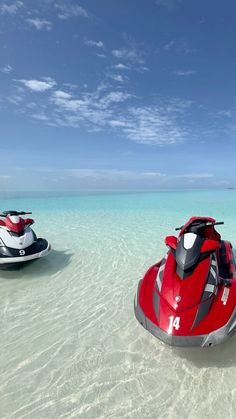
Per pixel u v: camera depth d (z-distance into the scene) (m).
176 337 2.55
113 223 10.93
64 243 7.55
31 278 5.02
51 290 4.55
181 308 2.72
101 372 2.74
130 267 5.63
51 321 3.64
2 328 3.48
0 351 3.04
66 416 2.27
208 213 14.16
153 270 3.65
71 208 16.83
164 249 6.93
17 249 4.88
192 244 3.15
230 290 3.00
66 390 2.53
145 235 8.59
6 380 2.64
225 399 2.40
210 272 3.09
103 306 4.04
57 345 3.15
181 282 2.93
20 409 2.33
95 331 3.42
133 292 4.49
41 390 2.53
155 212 14.80
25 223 5.51
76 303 4.12
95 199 25.70
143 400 2.41
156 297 2.99
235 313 2.75
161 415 2.27
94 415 2.28
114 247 7.13
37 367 2.81
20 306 4.04
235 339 3.18
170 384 2.58
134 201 23.28
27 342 3.21
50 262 5.92
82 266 5.68
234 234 8.48
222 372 2.71
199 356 2.92
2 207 17.14
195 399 2.41
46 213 14.23
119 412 2.30
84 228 9.80
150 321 2.77
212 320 2.65
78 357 2.95
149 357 2.94
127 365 2.83
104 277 5.11
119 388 2.54
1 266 5.22
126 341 3.22
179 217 12.76
